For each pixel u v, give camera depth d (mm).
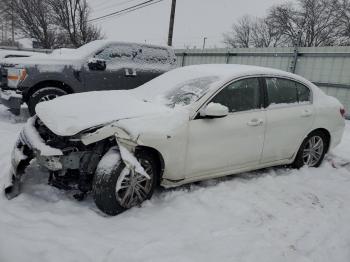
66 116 3338
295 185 4297
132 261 2508
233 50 12836
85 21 30781
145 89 4453
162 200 3613
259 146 4172
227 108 3662
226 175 4117
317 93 4922
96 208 3281
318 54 10070
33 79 6453
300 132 4590
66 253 2498
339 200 3971
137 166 3160
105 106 3592
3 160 4410
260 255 2754
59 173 3230
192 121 3605
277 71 4527
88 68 6852
